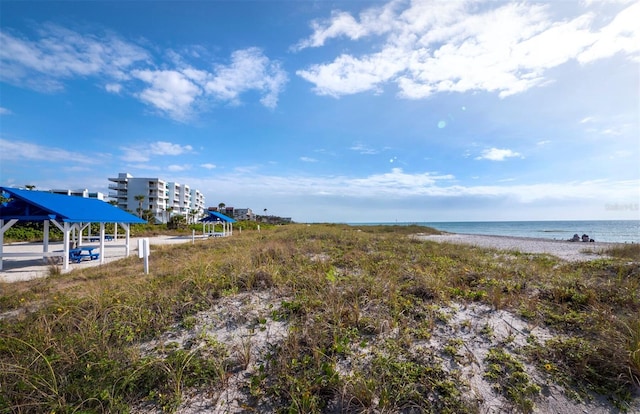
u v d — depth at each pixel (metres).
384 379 2.96
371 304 4.68
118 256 14.67
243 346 3.54
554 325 4.11
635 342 3.27
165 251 14.23
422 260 8.28
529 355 3.44
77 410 2.62
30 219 11.30
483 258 9.30
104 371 3.07
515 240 25.03
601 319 4.02
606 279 6.33
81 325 4.12
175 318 4.44
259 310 4.54
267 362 3.34
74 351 3.42
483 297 5.05
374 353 3.41
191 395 2.89
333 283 5.50
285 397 2.84
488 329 3.98
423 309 4.56
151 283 6.26
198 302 4.86
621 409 2.73
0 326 4.34
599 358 3.23
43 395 2.76
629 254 11.26
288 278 5.95
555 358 3.37
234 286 5.46
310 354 3.40
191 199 115.12
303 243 12.42
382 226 43.59
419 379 2.96
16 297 6.40
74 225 11.96
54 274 9.55
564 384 3.00
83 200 14.16
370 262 7.88
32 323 4.43
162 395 2.85
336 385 2.86
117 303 4.87
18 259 14.05
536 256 10.45
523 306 4.66
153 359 3.25
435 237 26.72
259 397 2.85
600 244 19.58
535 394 2.89
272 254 8.93
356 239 14.05
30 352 3.46
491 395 2.87
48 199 11.90
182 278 6.29
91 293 5.78
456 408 2.65
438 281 5.68
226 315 4.43
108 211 14.38
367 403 2.69
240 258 8.02
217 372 3.12
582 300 4.83
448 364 3.27
